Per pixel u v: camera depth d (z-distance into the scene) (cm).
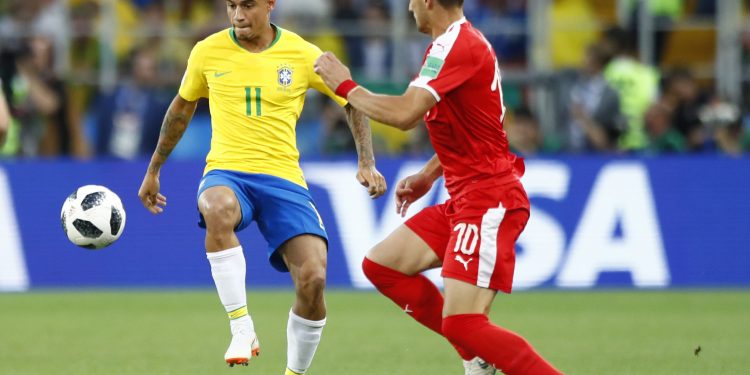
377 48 5519
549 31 5544
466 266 2139
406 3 5531
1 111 2286
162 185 4825
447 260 2172
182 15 5659
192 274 4838
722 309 4181
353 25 5541
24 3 5659
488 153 2183
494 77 2175
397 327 3728
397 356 3078
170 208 4838
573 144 5231
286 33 2489
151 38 5431
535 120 5188
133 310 4175
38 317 3988
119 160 4809
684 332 3591
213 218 2331
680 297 4541
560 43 5759
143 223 4828
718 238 4800
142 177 4812
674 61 5691
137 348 3244
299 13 5544
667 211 4794
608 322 3841
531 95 5231
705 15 5766
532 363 2091
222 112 2444
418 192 2473
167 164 4825
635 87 5256
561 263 4762
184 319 3931
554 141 5206
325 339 3434
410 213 4709
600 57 5316
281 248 2408
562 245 4766
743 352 3148
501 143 2205
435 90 2103
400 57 5519
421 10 2212
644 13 5622
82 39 5416
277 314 4034
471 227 2153
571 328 3694
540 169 4772
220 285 2334
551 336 3500
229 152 2433
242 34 2417
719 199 4803
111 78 5384
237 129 2433
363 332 3603
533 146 5128
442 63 2116
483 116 2162
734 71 5550
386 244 2403
